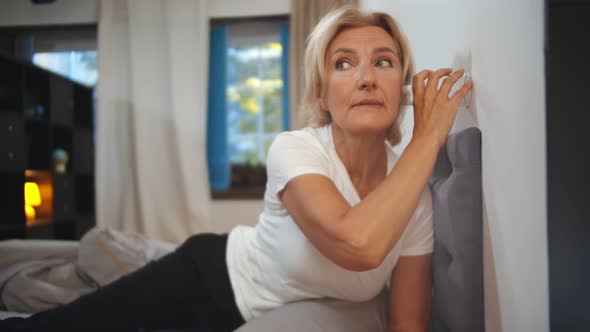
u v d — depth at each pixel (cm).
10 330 97
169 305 108
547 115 58
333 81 90
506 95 72
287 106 363
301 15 341
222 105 370
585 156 57
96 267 158
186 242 122
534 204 63
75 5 380
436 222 98
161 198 361
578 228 58
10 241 176
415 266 100
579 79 57
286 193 85
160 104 364
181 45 360
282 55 366
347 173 96
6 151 316
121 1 371
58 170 382
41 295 146
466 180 87
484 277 90
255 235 109
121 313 102
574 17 57
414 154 79
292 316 89
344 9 94
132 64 363
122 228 369
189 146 357
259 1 365
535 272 64
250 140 395
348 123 88
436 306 103
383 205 72
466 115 99
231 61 394
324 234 74
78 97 421
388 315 108
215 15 369
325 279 93
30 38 389
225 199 366
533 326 65
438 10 120
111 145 372
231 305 107
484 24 83
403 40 94
